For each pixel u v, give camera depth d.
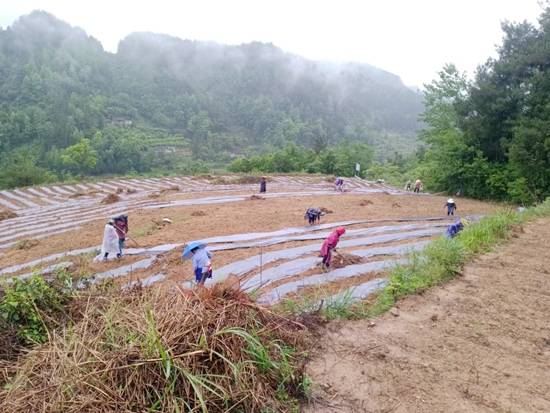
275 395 3.85
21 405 3.34
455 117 29.11
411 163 57.56
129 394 3.33
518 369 4.52
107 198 23.89
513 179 23.94
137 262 11.72
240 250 12.42
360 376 4.35
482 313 5.90
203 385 3.30
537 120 20.42
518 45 25.06
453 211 18.58
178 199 23.61
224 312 4.15
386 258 11.05
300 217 17.52
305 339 4.95
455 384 4.23
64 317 5.20
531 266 7.79
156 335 3.47
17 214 21.48
